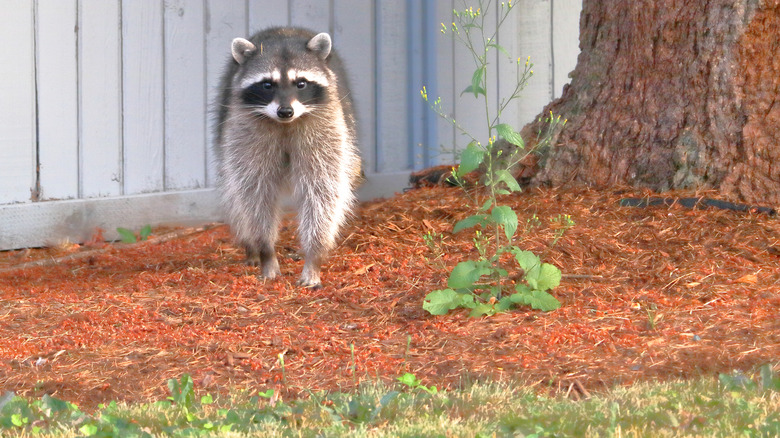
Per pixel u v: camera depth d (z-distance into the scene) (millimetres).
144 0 11906
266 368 6891
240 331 7816
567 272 8734
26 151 11250
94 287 9375
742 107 9883
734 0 9820
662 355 6695
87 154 11719
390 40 13875
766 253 8789
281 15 13031
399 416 5520
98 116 11742
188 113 12508
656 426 5062
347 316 8148
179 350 7316
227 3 12617
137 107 12047
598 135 10773
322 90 9281
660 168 10297
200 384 6586
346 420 5457
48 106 11336
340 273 9391
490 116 14727
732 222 9391
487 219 8109
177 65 12320
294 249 10938
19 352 7309
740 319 7375
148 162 12258
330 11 13320
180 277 9641
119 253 11055
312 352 7203
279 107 8891
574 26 15477
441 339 7316
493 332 7391
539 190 10820
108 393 6438
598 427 5055
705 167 10039
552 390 6195
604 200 10281
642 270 8656
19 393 6418
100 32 11609
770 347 6730
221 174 9891
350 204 9766
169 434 5230
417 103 14180
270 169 9570
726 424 5023
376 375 6555
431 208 10703
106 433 5152
